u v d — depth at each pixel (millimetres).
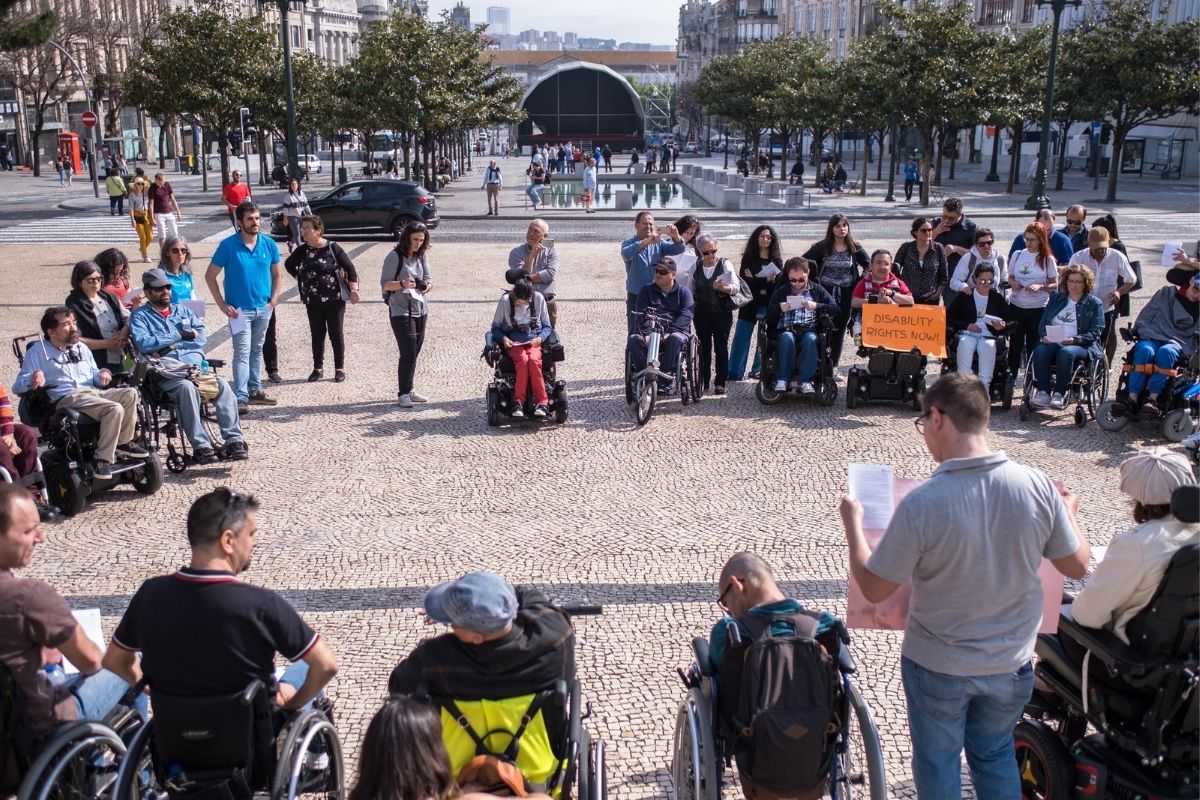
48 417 8180
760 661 3695
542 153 55219
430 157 56031
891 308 10750
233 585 3639
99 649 3896
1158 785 3809
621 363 13320
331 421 10688
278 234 25219
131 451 8531
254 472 9148
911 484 4098
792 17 107438
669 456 9508
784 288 11055
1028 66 40656
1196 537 3734
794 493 8500
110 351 9086
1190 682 3619
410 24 42188
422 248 11023
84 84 54469
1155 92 38469
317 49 119625
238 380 11031
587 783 3789
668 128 159750
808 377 10930
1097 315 10305
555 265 11562
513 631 3539
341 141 59531
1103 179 57125
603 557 7215
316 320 12141
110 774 4094
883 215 34219
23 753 3689
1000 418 10719
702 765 3766
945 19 38438
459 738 3508
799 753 3590
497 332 10383
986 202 40406
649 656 5844
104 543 7578
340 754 4141
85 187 50406
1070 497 3953
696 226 11531
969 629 3592
